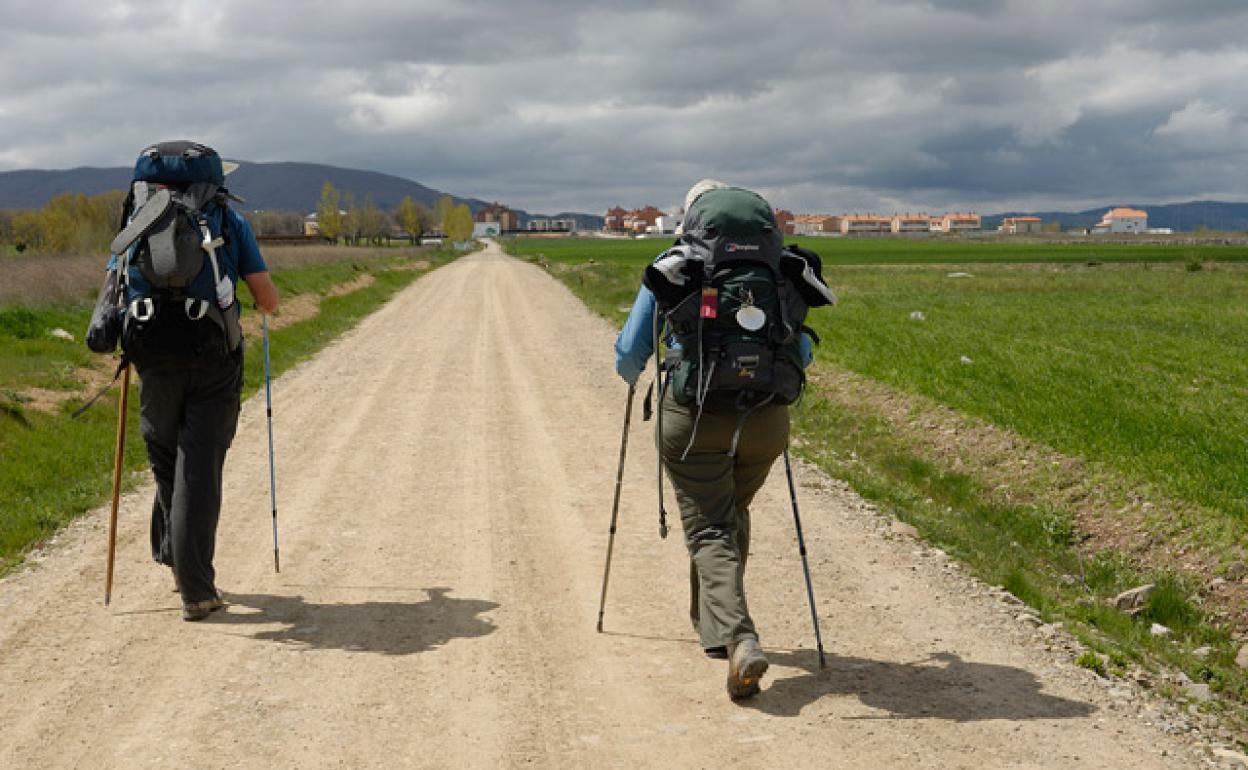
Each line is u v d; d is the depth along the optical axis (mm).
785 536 7199
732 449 4238
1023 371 17172
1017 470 11148
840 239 191250
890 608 5645
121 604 5699
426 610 5574
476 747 3943
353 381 15367
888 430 13555
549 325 25250
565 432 11133
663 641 5070
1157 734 4094
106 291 5211
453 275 58656
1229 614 7559
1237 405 14000
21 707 4340
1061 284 45469
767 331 4254
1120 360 18656
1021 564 8055
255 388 14734
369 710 4289
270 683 4578
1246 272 55438
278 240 104750
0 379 12750
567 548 6797
